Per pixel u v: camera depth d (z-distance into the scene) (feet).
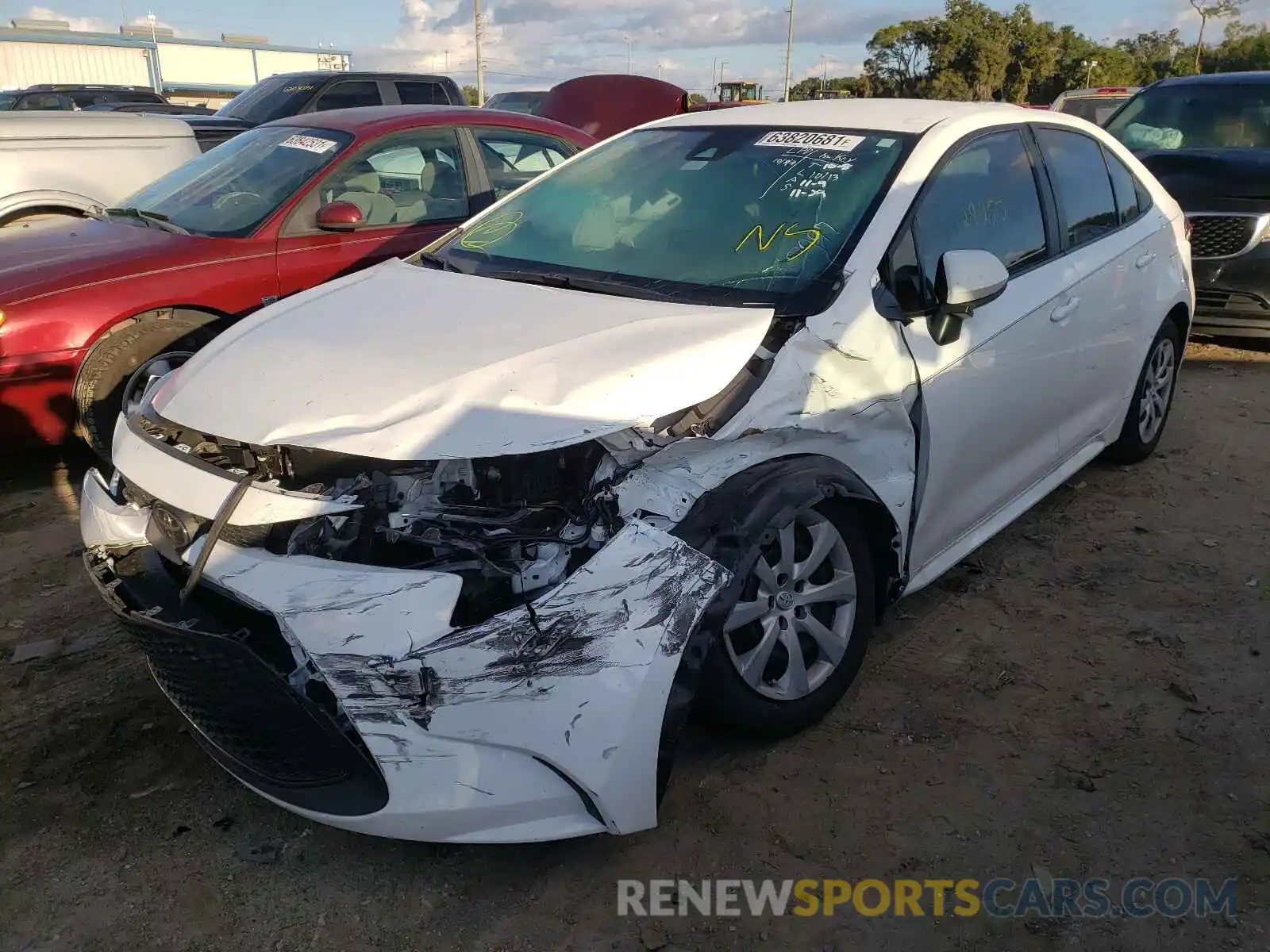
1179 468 17.17
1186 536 14.58
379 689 7.38
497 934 7.85
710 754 9.80
